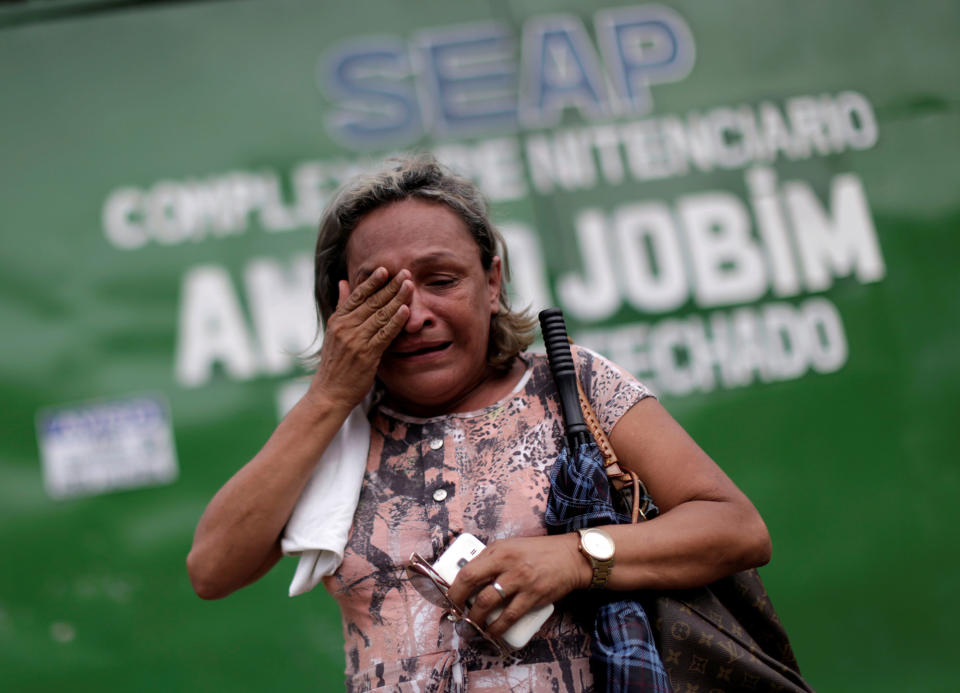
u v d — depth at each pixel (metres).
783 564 3.37
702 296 3.51
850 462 3.44
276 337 3.43
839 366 3.49
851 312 3.52
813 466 3.43
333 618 3.31
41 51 3.51
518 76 3.61
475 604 1.27
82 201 3.45
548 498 1.37
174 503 3.34
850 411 3.47
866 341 3.50
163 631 3.27
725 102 3.63
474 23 3.63
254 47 3.57
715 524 1.33
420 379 1.44
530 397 1.48
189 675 3.25
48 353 3.37
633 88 3.63
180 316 3.42
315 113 3.55
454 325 1.44
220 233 3.47
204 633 3.28
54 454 3.32
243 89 3.55
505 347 1.54
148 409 3.37
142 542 3.31
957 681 3.32
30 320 3.38
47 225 3.43
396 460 1.46
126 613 3.27
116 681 3.23
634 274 3.52
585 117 3.60
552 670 1.32
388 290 1.40
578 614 1.35
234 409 3.39
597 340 3.47
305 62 3.58
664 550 1.30
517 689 1.31
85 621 3.25
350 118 3.56
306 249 3.49
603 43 3.65
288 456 1.39
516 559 1.26
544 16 3.65
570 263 3.51
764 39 3.67
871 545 3.39
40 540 3.28
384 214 1.46
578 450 1.37
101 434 3.35
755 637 1.45
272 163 3.52
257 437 3.38
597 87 3.62
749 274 3.53
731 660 1.33
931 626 3.35
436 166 1.52
